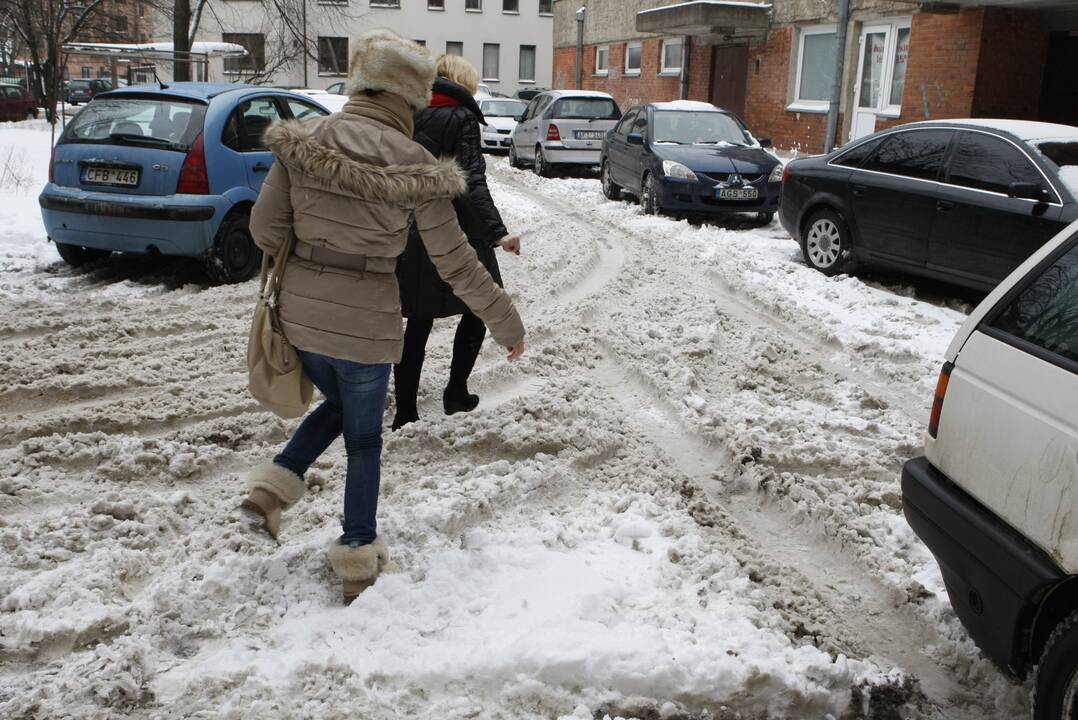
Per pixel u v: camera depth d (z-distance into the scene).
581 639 2.96
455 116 4.40
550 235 11.59
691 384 5.91
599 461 4.66
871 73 20.08
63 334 6.38
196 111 8.12
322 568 3.45
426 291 4.54
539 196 16.08
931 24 16.61
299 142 2.96
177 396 5.37
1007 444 2.75
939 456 3.10
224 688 2.77
